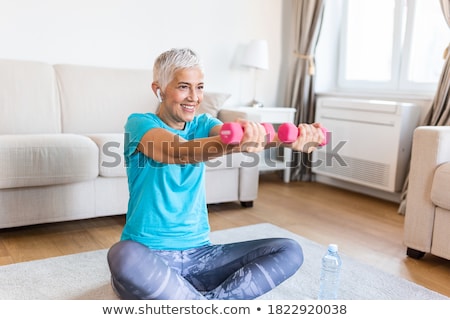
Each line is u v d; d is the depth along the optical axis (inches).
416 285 70.6
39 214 85.7
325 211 114.3
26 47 114.3
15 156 79.5
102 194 91.7
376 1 137.9
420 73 127.0
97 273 70.6
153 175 52.2
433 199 78.2
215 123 56.7
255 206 116.6
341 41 150.6
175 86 50.3
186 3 134.4
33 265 72.6
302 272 73.6
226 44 143.6
